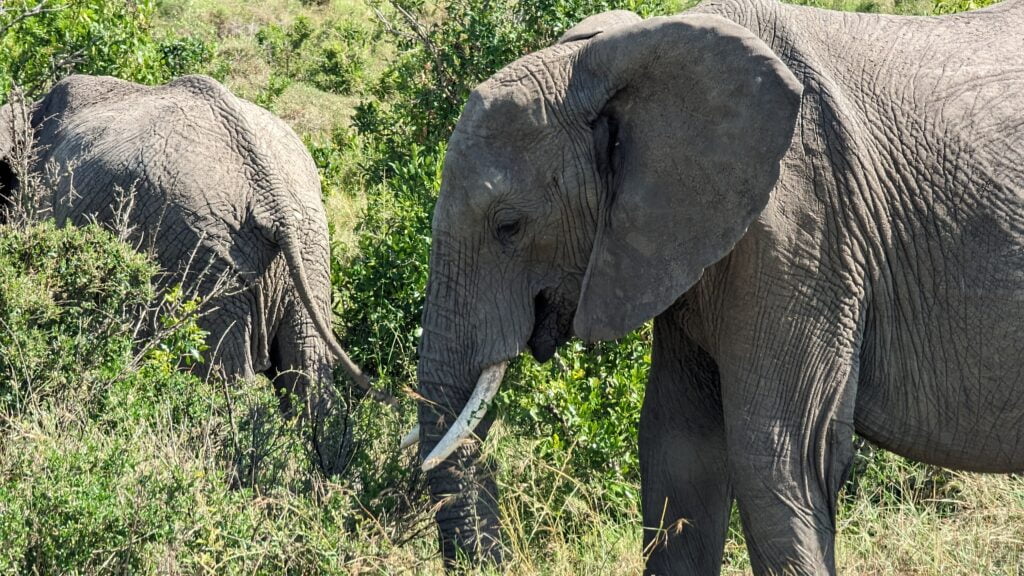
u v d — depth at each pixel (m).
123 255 11.88
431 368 8.75
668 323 9.41
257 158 13.60
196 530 8.53
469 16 17.97
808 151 8.08
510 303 8.59
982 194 8.23
